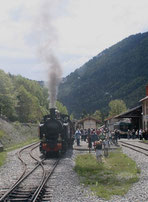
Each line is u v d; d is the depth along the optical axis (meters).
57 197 10.38
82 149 28.28
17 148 32.50
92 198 10.21
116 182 12.91
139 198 10.12
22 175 14.48
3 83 64.75
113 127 63.97
